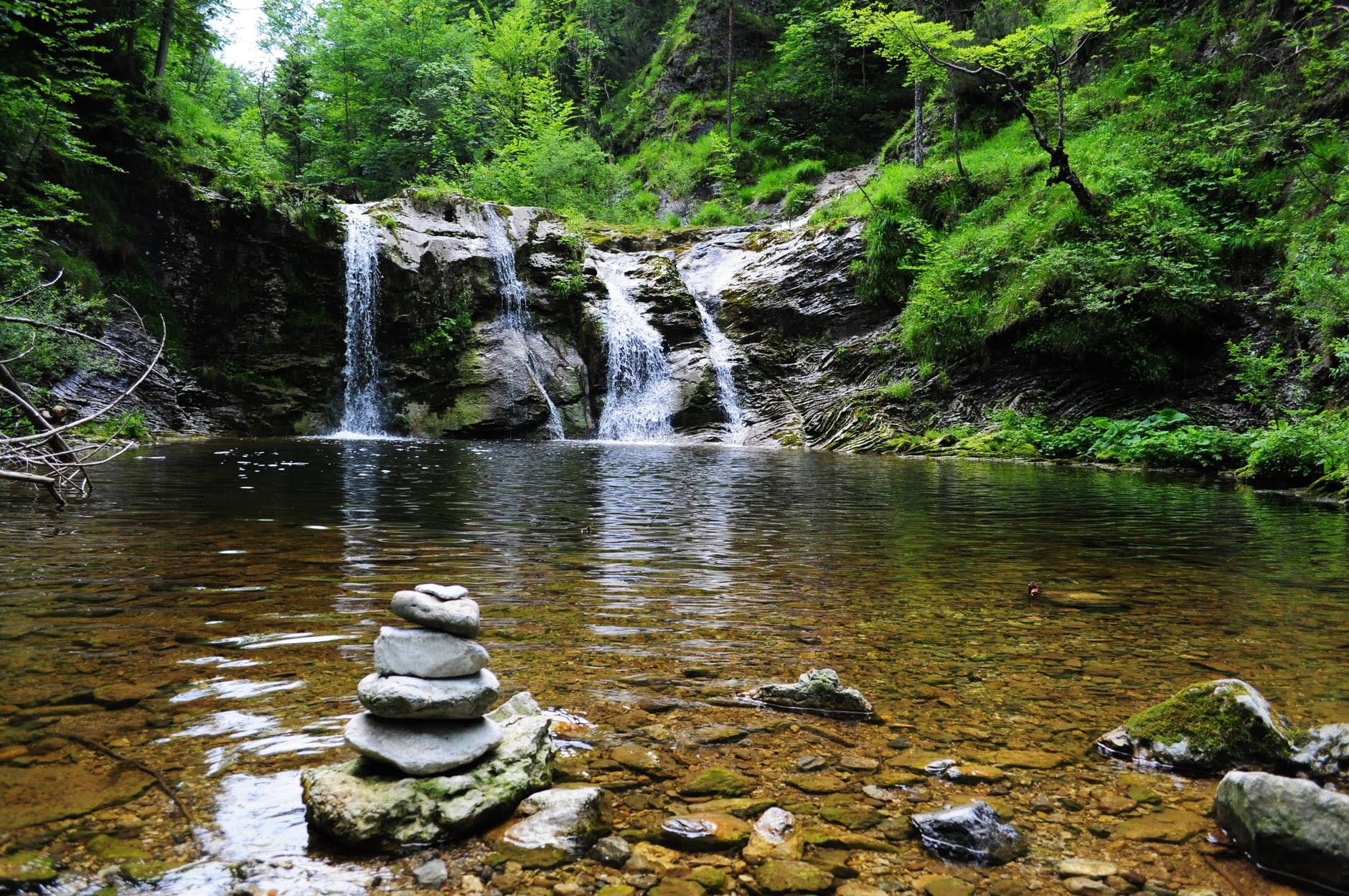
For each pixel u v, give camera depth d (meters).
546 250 20.61
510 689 2.63
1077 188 16.69
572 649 3.06
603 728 2.36
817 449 16.89
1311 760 2.18
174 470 9.23
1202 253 14.94
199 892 1.50
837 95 31.62
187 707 2.38
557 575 4.31
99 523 5.53
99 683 2.55
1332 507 8.02
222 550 4.68
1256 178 15.58
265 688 2.55
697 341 20.42
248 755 2.09
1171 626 3.58
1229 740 2.21
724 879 1.62
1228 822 1.83
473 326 18.94
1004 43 19.27
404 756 1.88
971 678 2.87
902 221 19.73
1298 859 1.65
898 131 27.84
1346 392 11.55
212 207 16.41
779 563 4.81
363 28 33.09
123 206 15.63
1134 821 1.89
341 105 34.31
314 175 33.47
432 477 9.38
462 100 33.69
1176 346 15.00
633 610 3.65
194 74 25.64
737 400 19.59
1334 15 15.80
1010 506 7.77
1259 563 5.07
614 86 40.56
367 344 18.38
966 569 4.77
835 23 30.20
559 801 1.86
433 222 19.69
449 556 4.71
